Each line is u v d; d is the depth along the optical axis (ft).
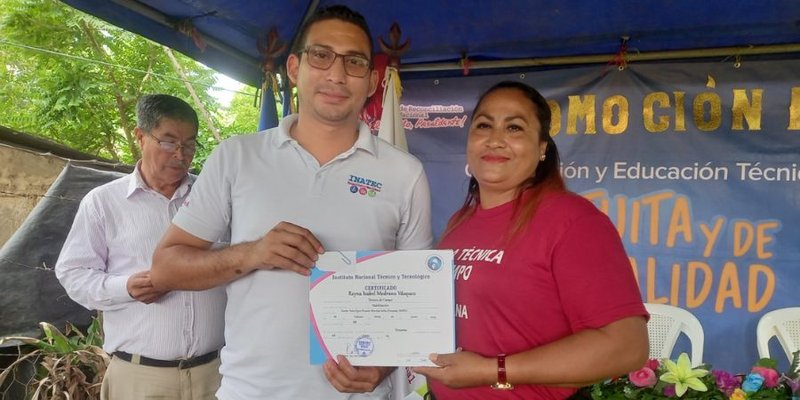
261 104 11.21
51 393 9.27
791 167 10.98
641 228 11.66
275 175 5.51
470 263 5.36
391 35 10.37
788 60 11.00
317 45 5.42
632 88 11.71
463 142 12.70
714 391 6.81
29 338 9.24
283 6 10.62
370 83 5.75
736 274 11.18
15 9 30.60
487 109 5.57
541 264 4.97
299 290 5.34
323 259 5.07
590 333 4.63
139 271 7.97
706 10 10.23
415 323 4.98
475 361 4.81
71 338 10.24
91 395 9.32
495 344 5.10
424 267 5.00
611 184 11.82
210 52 11.10
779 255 10.99
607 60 11.72
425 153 12.88
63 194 10.61
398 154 5.87
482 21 11.37
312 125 5.62
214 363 8.16
